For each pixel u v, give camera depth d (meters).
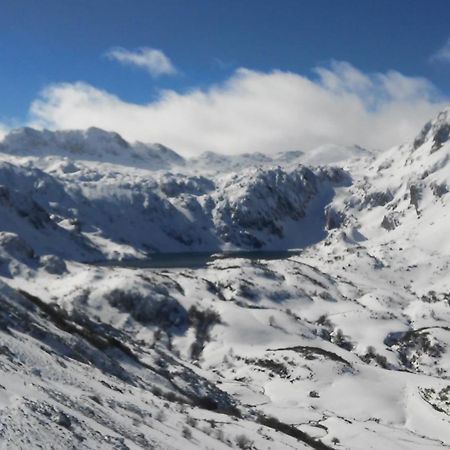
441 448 90.44
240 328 199.12
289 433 80.56
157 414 45.44
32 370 39.75
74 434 26.30
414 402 131.50
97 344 85.62
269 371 153.50
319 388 137.62
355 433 87.69
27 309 80.50
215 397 94.12
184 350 189.62
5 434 22.36
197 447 38.84
